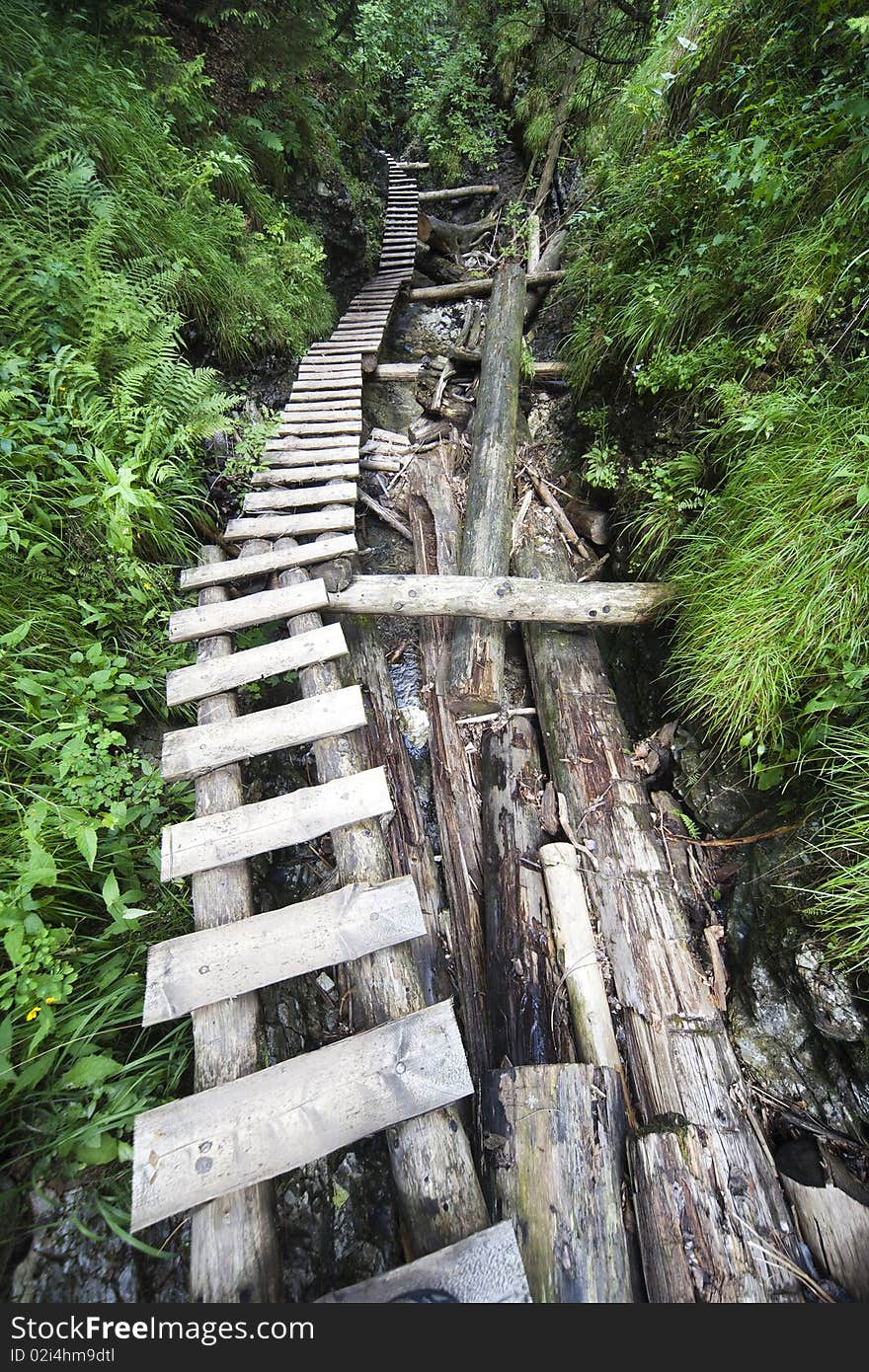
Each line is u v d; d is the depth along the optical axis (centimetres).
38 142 304
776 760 218
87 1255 139
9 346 259
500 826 253
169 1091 165
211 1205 138
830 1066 176
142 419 294
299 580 294
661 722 279
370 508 412
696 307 315
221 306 395
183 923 202
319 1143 143
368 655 311
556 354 496
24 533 235
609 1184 160
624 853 236
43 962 165
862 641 192
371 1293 126
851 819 189
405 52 983
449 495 400
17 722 209
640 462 337
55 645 232
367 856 201
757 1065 186
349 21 743
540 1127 167
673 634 266
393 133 1037
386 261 733
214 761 221
